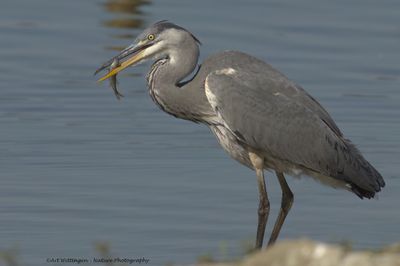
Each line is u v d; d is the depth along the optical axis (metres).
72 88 20.17
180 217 14.14
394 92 20.34
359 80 21.00
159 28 13.13
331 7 25.88
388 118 18.97
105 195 14.94
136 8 25.31
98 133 17.81
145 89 20.38
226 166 16.38
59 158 16.52
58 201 14.65
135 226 13.77
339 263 8.30
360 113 19.19
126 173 15.93
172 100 13.16
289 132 12.68
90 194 14.97
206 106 13.08
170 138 17.70
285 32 23.70
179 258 12.71
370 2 26.38
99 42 22.86
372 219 14.30
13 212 14.17
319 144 12.68
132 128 18.16
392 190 15.49
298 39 23.25
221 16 24.73
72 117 18.69
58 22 24.19
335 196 15.29
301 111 12.73
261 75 12.87
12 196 14.80
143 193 15.07
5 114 18.69
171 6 25.64
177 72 13.11
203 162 16.55
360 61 22.08
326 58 22.19
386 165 16.61
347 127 18.48
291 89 12.91
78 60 21.72
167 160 16.58
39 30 23.56
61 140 17.39
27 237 13.31
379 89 20.52
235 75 12.81
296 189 15.62
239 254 12.53
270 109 12.67
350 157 12.76
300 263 8.38
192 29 23.62
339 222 14.20
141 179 15.68
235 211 14.45
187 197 14.95
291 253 8.43
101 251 11.50
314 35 23.61
